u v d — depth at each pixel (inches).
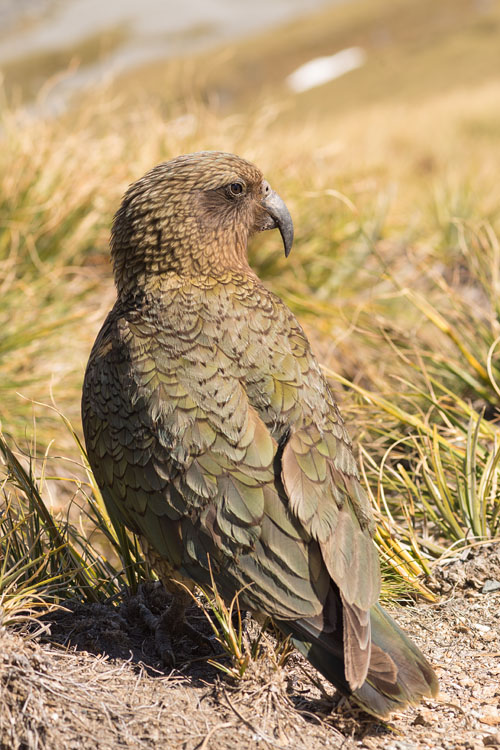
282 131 621.6
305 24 4862.2
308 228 539.8
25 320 447.2
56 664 208.1
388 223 588.7
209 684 210.4
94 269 509.0
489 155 1065.5
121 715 194.7
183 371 215.0
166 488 206.7
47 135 526.0
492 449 309.3
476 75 3299.7
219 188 239.0
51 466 399.2
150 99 609.0
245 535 198.2
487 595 258.5
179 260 233.9
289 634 197.6
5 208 480.7
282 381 217.2
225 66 3976.4
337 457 215.8
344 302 502.0
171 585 221.1
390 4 5009.8
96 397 226.7
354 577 197.2
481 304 457.7
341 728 200.8
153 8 5324.8
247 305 229.1
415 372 402.0
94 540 369.1
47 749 185.3
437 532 299.7
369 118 1680.6
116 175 515.8
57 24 4970.5
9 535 248.7
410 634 242.2
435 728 201.9
